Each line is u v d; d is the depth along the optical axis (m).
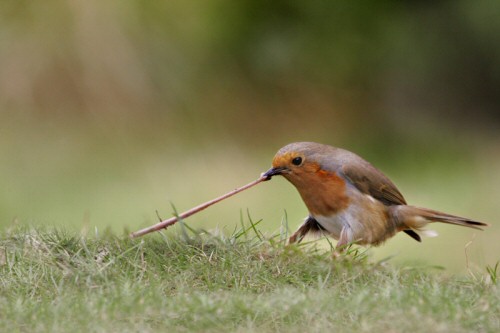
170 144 23.22
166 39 24.23
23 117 22.86
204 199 20.17
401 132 26.16
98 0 23.84
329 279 9.41
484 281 9.61
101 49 23.59
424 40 27.66
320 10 26.14
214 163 22.70
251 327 8.09
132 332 7.89
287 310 8.32
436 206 20.89
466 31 28.20
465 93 28.20
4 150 22.02
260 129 24.48
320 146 10.79
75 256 9.69
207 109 24.17
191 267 9.55
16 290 9.02
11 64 23.23
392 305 8.38
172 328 8.07
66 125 22.97
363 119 25.95
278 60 25.25
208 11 24.97
